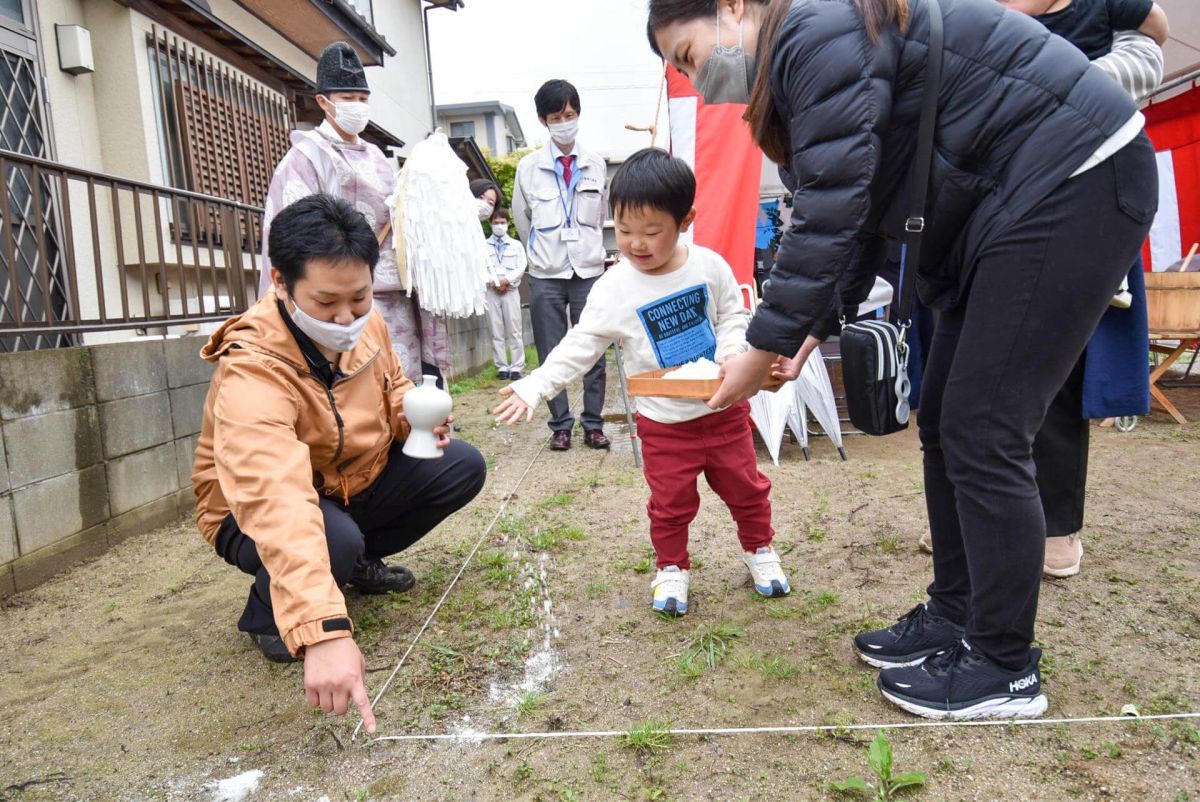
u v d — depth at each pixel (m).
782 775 1.60
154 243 5.18
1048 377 1.56
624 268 2.41
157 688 2.10
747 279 4.11
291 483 1.62
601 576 2.70
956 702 1.73
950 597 1.99
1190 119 5.91
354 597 2.60
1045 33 1.52
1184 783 1.50
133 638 2.40
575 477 4.05
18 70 4.38
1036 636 2.12
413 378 3.73
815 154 1.50
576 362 2.39
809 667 2.02
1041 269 1.50
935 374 1.90
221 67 6.09
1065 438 2.38
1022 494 1.59
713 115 4.05
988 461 1.59
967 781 1.55
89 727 1.92
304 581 1.42
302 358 2.01
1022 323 1.53
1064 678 1.90
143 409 3.42
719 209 4.07
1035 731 1.69
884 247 1.96
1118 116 1.48
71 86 4.80
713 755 1.68
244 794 1.64
